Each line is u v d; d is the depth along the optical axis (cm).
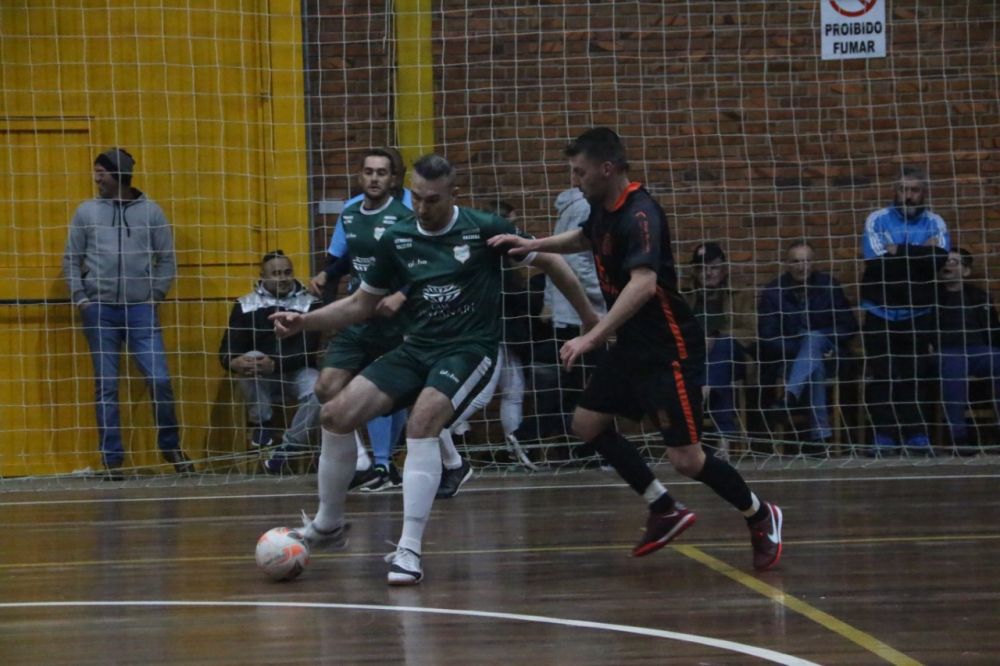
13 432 1463
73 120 1480
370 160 1154
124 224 1426
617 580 808
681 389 806
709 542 943
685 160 1541
